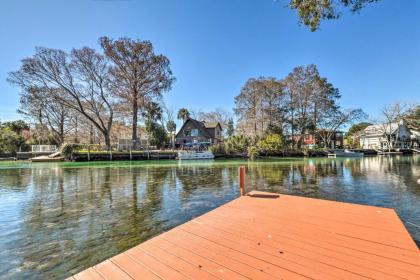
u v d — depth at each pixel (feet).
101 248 13.05
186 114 165.58
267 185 32.89
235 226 11.61
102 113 97.60
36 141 107.24
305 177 40.70
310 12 18.66
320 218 12.62
